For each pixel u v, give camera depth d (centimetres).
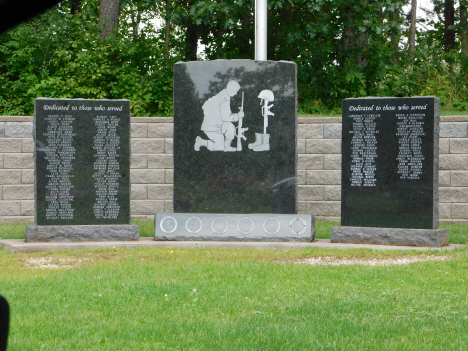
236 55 2256
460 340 421
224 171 1015
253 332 441
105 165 991
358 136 977
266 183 1009
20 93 2008
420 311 511
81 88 1830
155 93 1941
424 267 733
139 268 733
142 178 1367
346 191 985
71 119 980
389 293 578
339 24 2100
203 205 1016
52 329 452
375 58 2130
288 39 1980
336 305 528
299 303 539
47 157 977
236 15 1945
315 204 1350
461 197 1280
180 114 1023
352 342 418
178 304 543
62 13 2130
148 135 1366
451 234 1091
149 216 1372
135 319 491
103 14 1966
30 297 566
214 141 1016
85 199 987
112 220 994
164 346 412
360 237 965
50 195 977
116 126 991
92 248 940
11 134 1345
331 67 2106
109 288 604
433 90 1900
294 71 1016
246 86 1013
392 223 956
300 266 749
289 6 1989
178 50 2392
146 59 2028
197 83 1020
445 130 1285
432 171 932
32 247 930
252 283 634
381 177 963
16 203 1349
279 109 1012
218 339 425
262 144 1012
